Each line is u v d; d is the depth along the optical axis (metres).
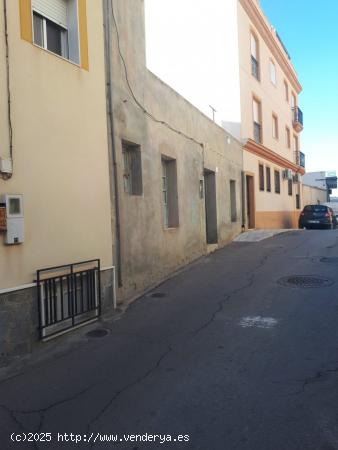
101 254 6.71
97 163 6.69
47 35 6.13
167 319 6.49
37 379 4.50
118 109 7.42
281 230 18.58
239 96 17.66
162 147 9.45
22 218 5.10
